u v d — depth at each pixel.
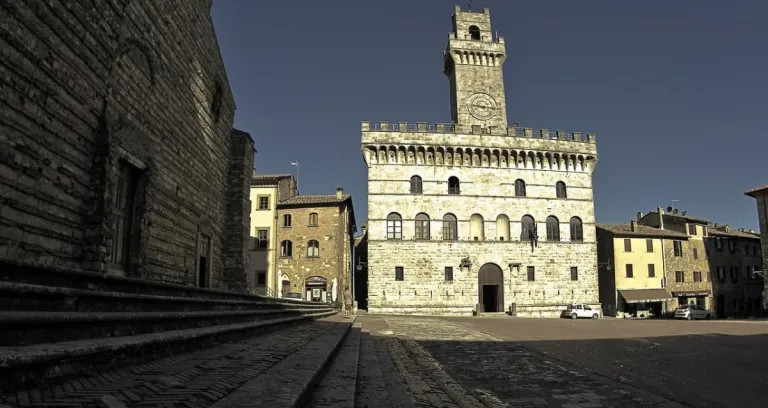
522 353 21.31
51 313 6.35
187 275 19.97
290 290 59.81
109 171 13.12
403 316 54.25
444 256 61.44
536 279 62.59
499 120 68.81
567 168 65.81
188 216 20.11
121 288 10.82
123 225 15.25
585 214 65.19
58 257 11.48
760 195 62.44
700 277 73.25
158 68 16.75
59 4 11.17
